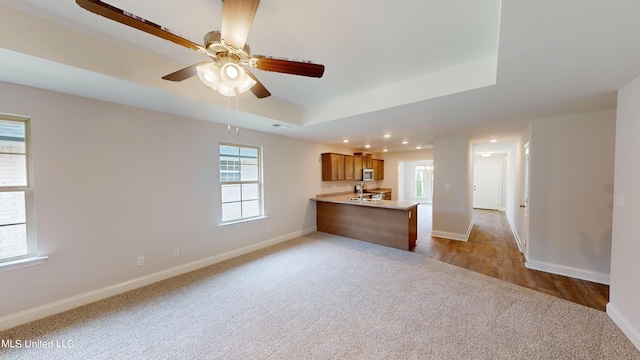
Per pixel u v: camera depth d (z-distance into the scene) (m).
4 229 2.11
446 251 4.08
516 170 5.21
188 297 2.59
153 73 2.16
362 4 1.44
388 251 4.09
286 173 4.82
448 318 2.16
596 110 2.83
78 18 1.62
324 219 5.46
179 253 3.22
